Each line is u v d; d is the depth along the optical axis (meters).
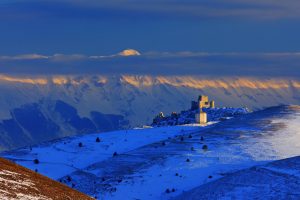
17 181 140.62
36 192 138.88
